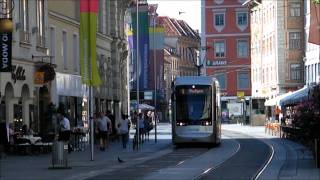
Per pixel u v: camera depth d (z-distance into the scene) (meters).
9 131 47.66
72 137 54.59
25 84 53.62
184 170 36.16
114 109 89.06
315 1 40.12
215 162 41.94
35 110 57.00
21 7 54.03
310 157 44.22
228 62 160.88
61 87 62.47
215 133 59.25
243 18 160.75
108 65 85.69
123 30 94.75
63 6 66.06
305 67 117.56
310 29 48.16
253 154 49.38
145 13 78.69
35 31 56.31
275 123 87.62
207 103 59.47
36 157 46.16
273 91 126.44
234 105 151.62
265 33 136.50
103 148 55.50
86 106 72.50
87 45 44.97
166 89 198.38
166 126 142.62
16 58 51.28
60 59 64.69
